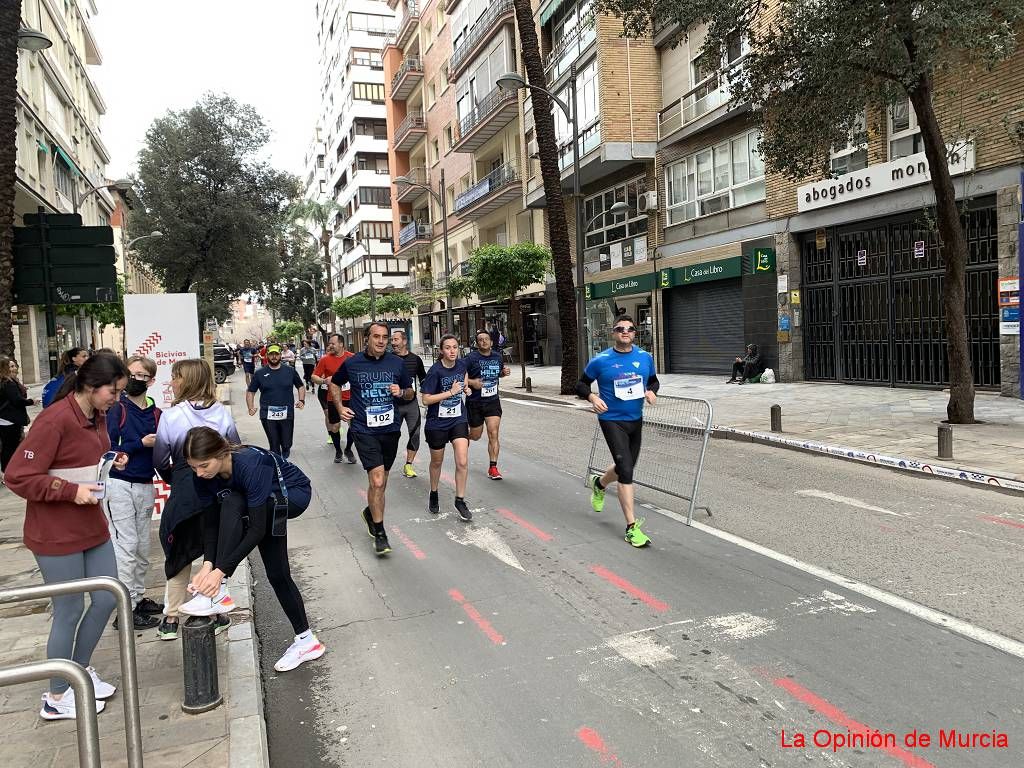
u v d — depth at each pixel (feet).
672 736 10.43
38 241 27.17
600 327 89.45
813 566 17.22
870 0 28.48
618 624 14.35
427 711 11.48
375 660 13.35
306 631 13.41
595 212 88.43
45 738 10.52
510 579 17.20
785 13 33.09
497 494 25.84
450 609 15.58
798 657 12.60
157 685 12.12
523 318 107.96
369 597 16.55
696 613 14.69
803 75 33.14
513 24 96.12
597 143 76.13
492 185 105.70
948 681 11.62
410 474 29.81
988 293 45.24
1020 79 41.14
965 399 35.19
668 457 22.98
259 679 12.42
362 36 207.62
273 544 12.93
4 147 26.86
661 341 76.69
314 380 34.17
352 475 31.14
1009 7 28.63
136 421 15.10
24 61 83.87
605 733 10.59
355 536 21.47
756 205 62.69
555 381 75.41
